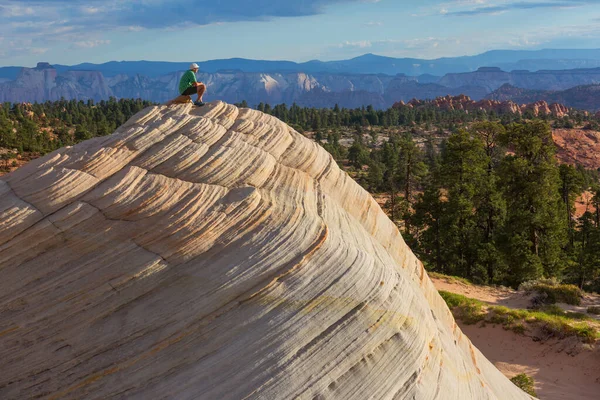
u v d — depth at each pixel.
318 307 8.41
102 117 199.00
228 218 9.22
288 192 10.53
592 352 20.53
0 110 168.62
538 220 42.59
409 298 9.60
